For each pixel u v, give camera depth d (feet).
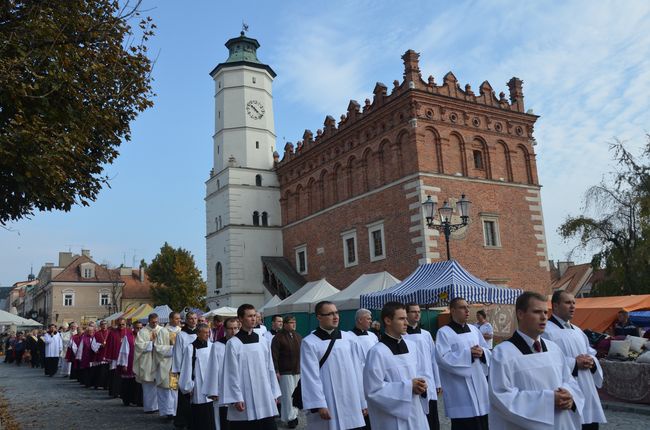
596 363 21.97
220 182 144.25
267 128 149.07
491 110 108.99
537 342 15.99
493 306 75.46
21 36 34.63
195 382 36.01
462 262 98.22
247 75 150.00
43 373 101.35
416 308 28.53
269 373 29.73
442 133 102.32
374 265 107.24
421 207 96.78
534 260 107.45
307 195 131.75
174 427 40.42
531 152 113.09
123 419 44.93
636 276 90.17
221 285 138.82
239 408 27.73
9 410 50.37
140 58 43.32
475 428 26.03
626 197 94.17
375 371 20.44
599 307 65.72
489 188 105.40
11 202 38.50
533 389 15.39
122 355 54.39
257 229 139.33
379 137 108.68
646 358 40.96
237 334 29.17
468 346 27.12
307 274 128.67
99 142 42.63
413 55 102.37
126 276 257.14
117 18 40.57
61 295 230.48
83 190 41.32
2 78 32.19
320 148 125.70
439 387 29.17
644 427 34.12
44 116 35.60
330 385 23.91
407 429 19.69
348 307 68.28
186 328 39.93
